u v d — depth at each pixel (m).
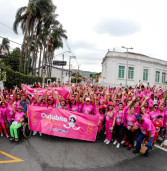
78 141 5.99
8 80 14.43
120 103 5.70
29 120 6.17
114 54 28.30
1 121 6.03
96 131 5.96
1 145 5.39
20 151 5.00
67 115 6.00
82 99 6.73
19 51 33.34
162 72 33.88
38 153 4.91
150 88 9.26
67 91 9.41
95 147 5.53
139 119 4.69
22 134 5.97
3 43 32.81
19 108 5.91
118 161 4.60
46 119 6.10
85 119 6.01
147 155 4.94
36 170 4.01
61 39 33.66
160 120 5.41
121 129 5.61
